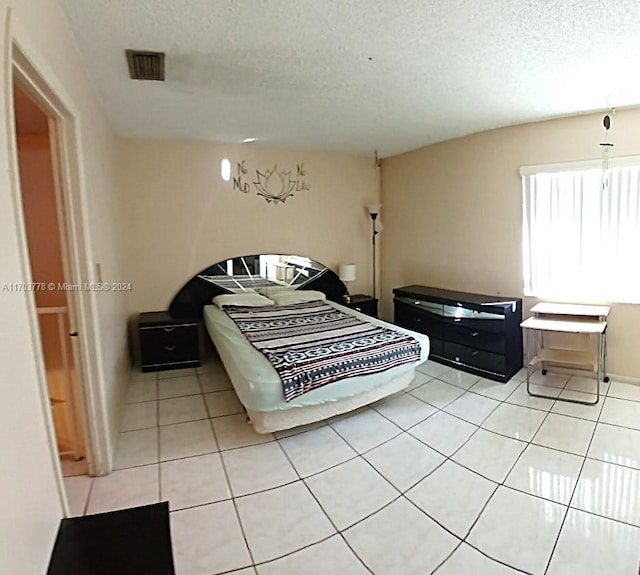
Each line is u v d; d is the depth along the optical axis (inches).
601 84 107.9
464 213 170.6
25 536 38.5
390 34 81.1
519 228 152.9
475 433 107.7
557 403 124.0
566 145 138.9
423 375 150.9
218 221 180.1
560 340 148.2
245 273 187.0
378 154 202.8
